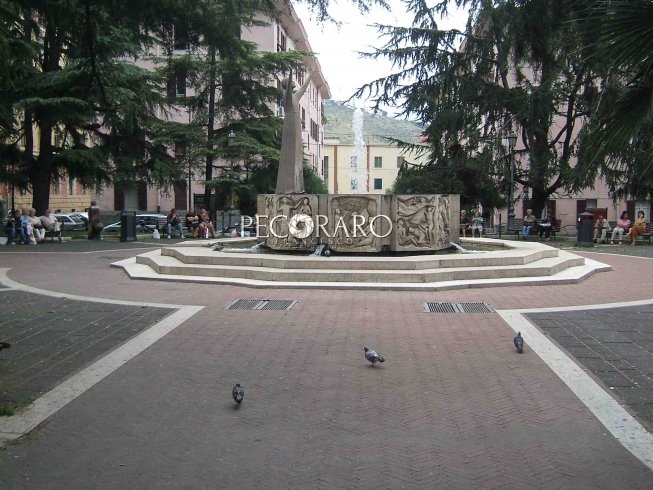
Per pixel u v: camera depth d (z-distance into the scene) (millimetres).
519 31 8773
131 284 14078
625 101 5500
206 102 38406
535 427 5430
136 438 5227
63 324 9703
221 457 4836
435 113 33125
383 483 4375
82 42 9414
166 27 9094
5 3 8359
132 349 8133
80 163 30312
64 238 31547
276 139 39625
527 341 8547
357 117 24109
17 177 30016
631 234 27594
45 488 4320
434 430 5371
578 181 30219
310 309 10938
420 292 12695
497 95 31203
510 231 34625
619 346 8273
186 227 36688
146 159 33750
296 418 5680
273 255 15414
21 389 6477
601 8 5250
